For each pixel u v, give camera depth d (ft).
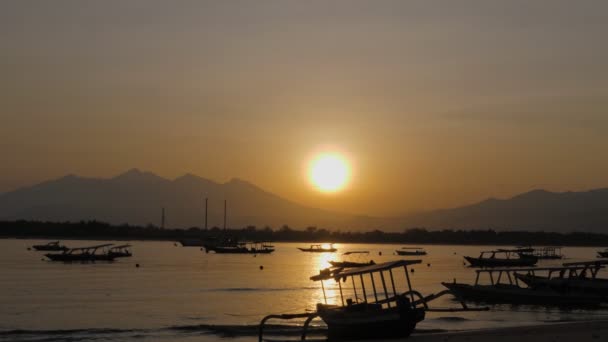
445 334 131.13
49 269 368.27
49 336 146.72
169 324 163.94
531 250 480.64
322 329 151.94
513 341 118.42
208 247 652.48
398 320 126.52
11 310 191.31
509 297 199.62
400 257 620.49
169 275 332.19
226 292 245.45
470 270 400.67
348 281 305.73
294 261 518.37
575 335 125.39
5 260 454.40
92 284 274.57
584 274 221.87
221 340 141.08
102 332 151.53
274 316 134.41
